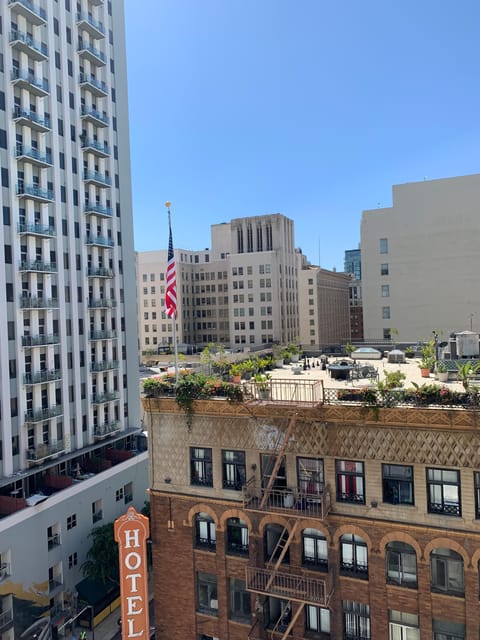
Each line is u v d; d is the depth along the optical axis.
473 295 72.94
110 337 59.22
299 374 30.62
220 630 24.11
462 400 20.02
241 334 127.88
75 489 46.59
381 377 28.77
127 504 54.50
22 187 47.97
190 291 144.50
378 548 21.08
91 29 58.34
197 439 24.94
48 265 49.56
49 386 49.84
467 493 19.78
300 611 21.83
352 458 21.70
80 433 53.88
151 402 25.75
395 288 77.25
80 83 57.16
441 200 75.00
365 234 79.31
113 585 45.56
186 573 25.06
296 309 139.62
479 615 19.28
